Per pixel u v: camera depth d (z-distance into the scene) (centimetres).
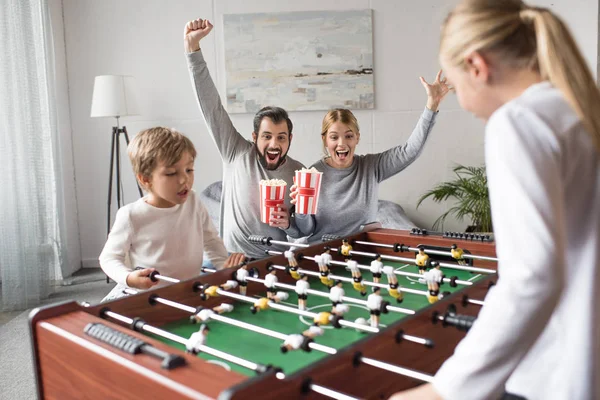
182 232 202
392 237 211
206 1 475
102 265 186
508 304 78
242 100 478
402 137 480
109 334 109
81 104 490
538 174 79
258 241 220
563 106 86
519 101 86
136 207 195
